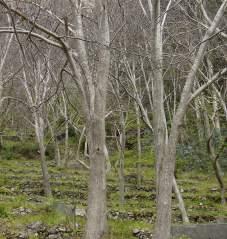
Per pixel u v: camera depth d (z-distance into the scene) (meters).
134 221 16.06
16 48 21.30
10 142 33.06
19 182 23.48
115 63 19.19
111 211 17.19
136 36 16.88
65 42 10.40
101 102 10.58
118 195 22.52
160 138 11.28
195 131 27.75
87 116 10.57
